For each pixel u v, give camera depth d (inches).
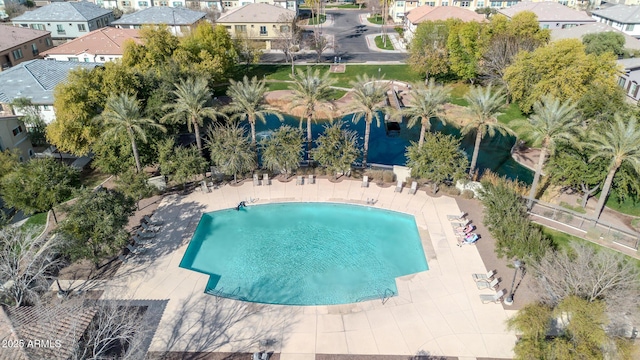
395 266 1205.7
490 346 944.3
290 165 1551.4
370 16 4542.3
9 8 4042.8
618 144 1217.4
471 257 1208.8
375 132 2176.4
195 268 1191.6
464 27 2407.7
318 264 1211.9
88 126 1572.3
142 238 1284.4
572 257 1058.1
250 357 917.8
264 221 1406.3
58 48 2689.5
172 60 2058.3
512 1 4195.4
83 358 790.5
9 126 1660.9
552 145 1322.6
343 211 1460.4
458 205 1455.5
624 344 813.2
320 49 3038.9
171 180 1571.1
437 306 1048.2
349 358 918.4
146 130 1528.1
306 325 999.0
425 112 1517.0
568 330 848.3
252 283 1142.3
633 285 882.1
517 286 1098.1
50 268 1139.9
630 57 2428.6
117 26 3378.4
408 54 2935.5
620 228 1334.9
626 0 4252.0
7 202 1246.3
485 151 1973.4
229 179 1612.9
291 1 3998.5
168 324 994.7
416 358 918.4
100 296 1063.0
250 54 2834.6
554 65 1888.5
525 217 1298.0
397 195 1520.7
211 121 2084.2
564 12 3383.4
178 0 4266.7
